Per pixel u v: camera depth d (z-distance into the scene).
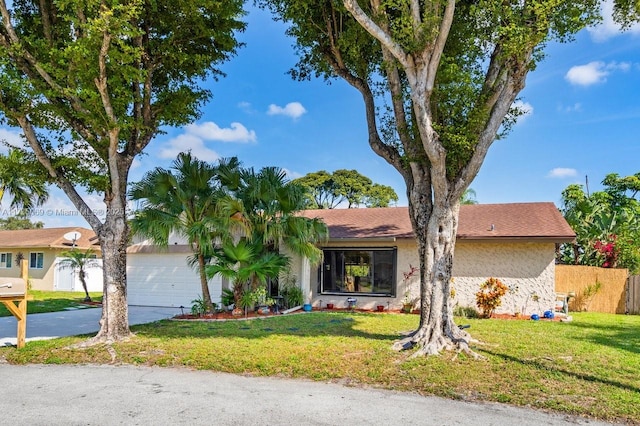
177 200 12.12
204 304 12.72
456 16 8.05
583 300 15.15
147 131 9.38
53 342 8.49
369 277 14.62
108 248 8.79
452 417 4.64
